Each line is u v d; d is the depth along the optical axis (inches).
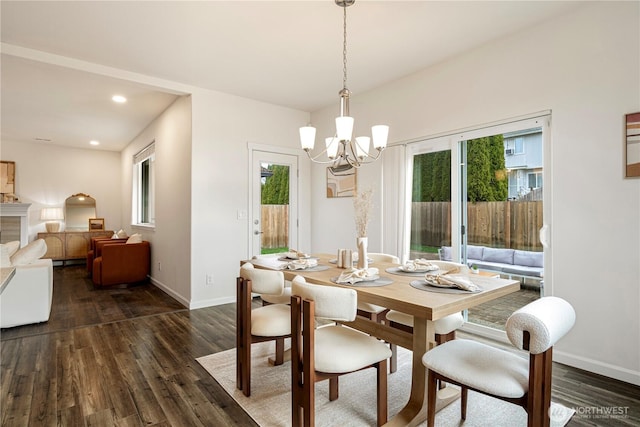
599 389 87.7
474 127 125.3
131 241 220.2
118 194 326.6
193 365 102.4
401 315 91.9
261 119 186.1
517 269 118.2
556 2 97.0
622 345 92.4
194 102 162.7
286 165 196.7
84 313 155.3
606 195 95.1
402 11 100.9
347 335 75.5
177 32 112.6
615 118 93.5
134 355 109.7
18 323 136.1
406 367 103.1
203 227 165.9
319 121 199.9
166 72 145.9
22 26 108.4
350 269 93.5
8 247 149.1
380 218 160.7
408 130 148.1
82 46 122.1
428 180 143.7
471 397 84.8
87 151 312.0
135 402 82.4
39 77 148.5
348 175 179.6
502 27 110.4
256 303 172.2
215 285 169.8
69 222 301.1
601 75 95.9
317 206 202.2
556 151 104.6
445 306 62.3
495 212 123.9
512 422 74.4
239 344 88.0
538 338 51.8
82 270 270.1
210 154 167.8
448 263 100.3
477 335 126.3
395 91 153.8
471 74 126.1
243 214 179.2
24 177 283.9
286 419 75.6
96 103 185.0
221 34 114.0
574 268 101.2
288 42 119.7
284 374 96.6
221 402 82.4
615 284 93.7
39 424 73.6
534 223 113.5
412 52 127.3
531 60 110.2
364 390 88.5
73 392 86.8
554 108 105.0
